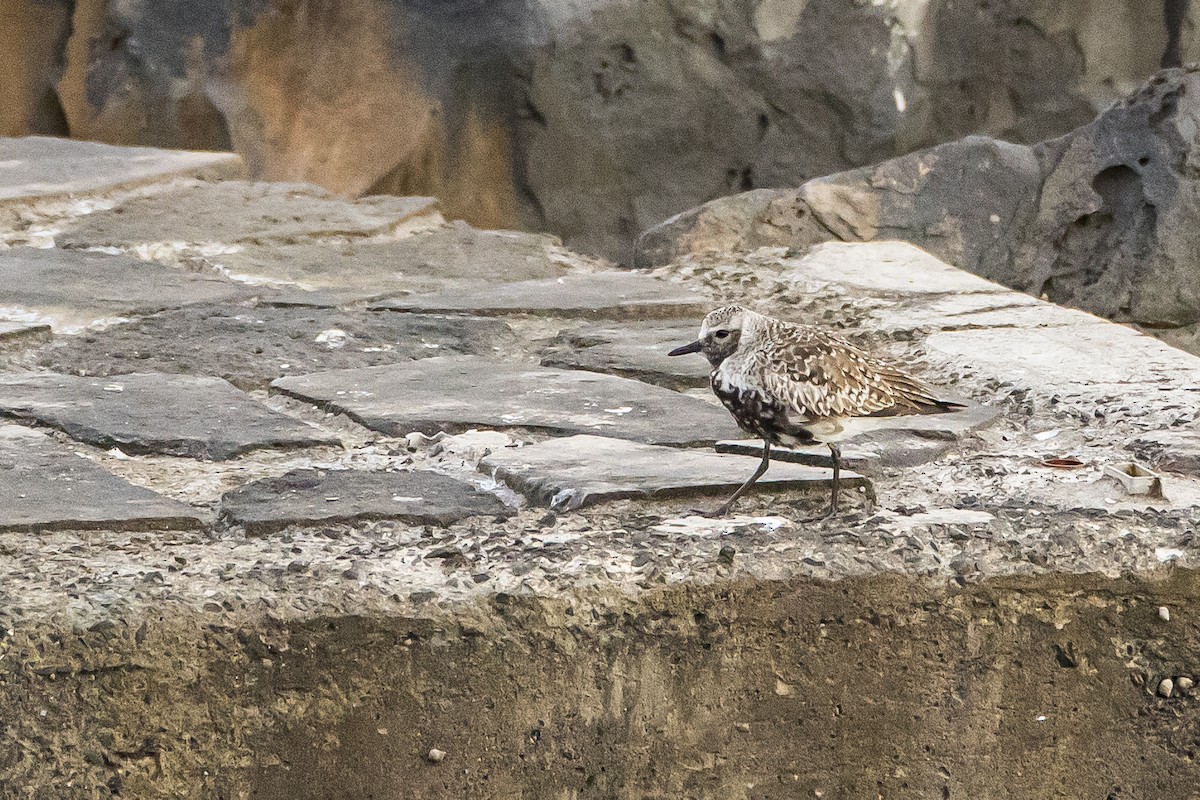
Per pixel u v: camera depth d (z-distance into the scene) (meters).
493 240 16.16
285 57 27.62
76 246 14.64
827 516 7.92
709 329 7.86
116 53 28.11
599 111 26.78
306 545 7.41
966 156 17.33
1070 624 7.61
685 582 7.16
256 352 11.43
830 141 27.36
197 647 6.72
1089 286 17.36
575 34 26.11
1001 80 27.88
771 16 26.59
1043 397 10.38
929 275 14.41
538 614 7.02
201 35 27.62
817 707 7.45
